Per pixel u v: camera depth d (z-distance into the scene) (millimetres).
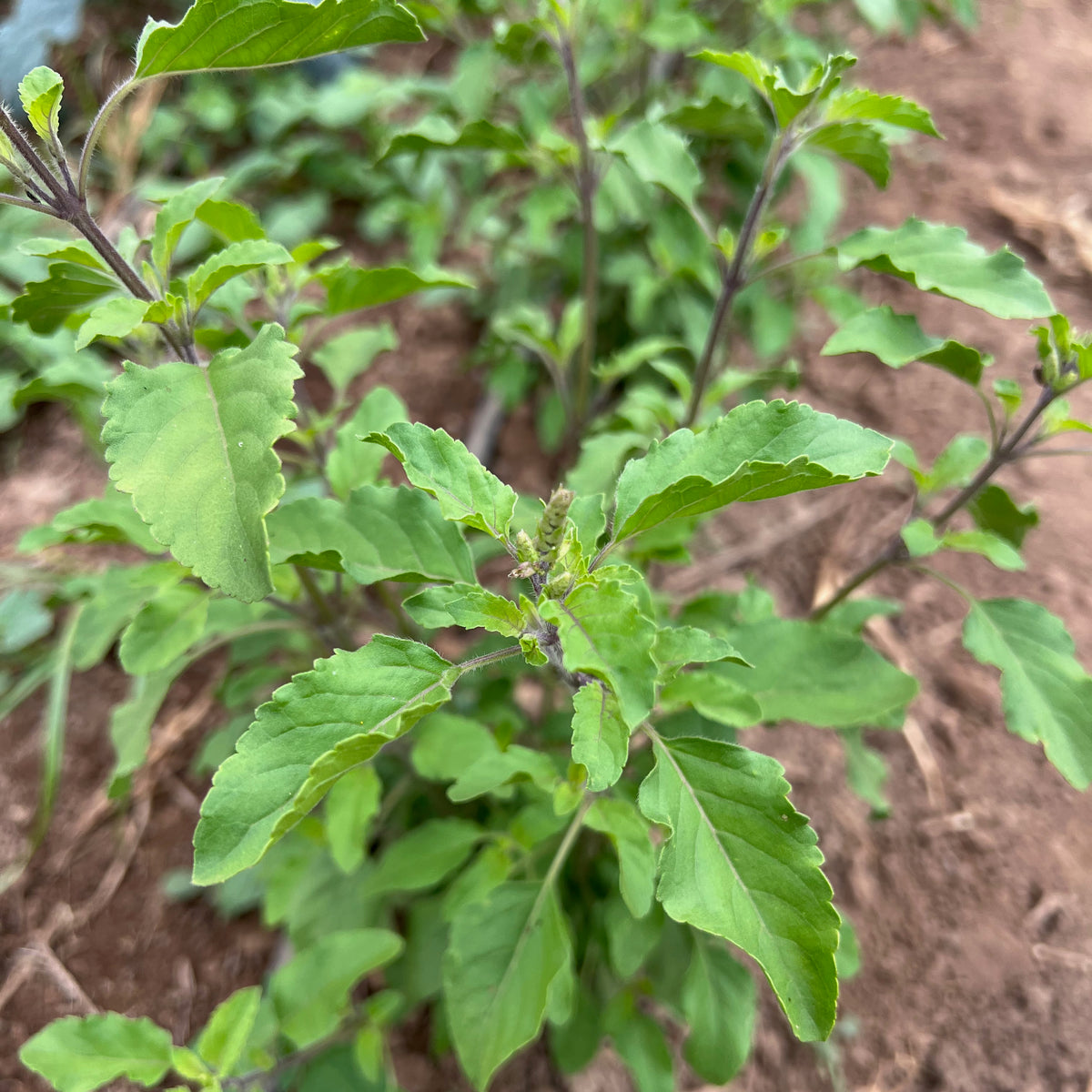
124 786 228
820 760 328
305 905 254
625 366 304
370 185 513
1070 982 282
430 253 432
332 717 152
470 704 285
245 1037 208
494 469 430
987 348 458
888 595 376
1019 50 640
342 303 226
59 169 174
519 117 426
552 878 210
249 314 353
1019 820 312
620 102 407
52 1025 204
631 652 148
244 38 165
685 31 311
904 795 320
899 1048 276
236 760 147
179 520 151
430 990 246
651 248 370
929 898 299
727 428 166
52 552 375
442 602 167
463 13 374
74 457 419
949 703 343
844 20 565
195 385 161
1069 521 391
